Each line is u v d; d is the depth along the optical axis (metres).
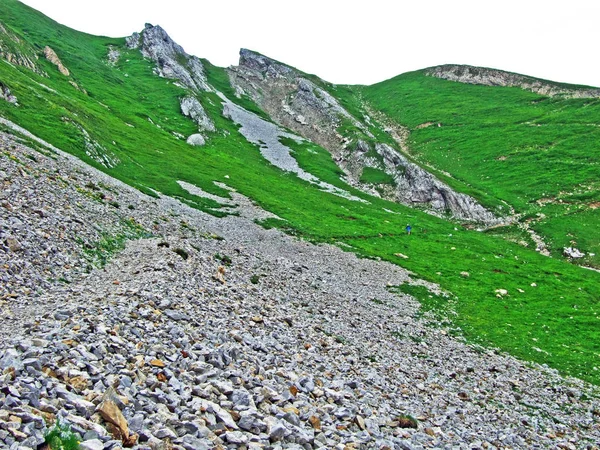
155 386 12.34
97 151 69.19
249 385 14.74
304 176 137.50
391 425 17.05
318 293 42.50
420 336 39.19
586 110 194.62
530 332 49.94
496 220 123.94
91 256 29.02
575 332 52.91
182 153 109.12
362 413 16.92
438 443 16.81
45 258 25.03
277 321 26.67
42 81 102.62
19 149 44.41
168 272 26.59
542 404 29.81
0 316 16.88
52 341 12.96
